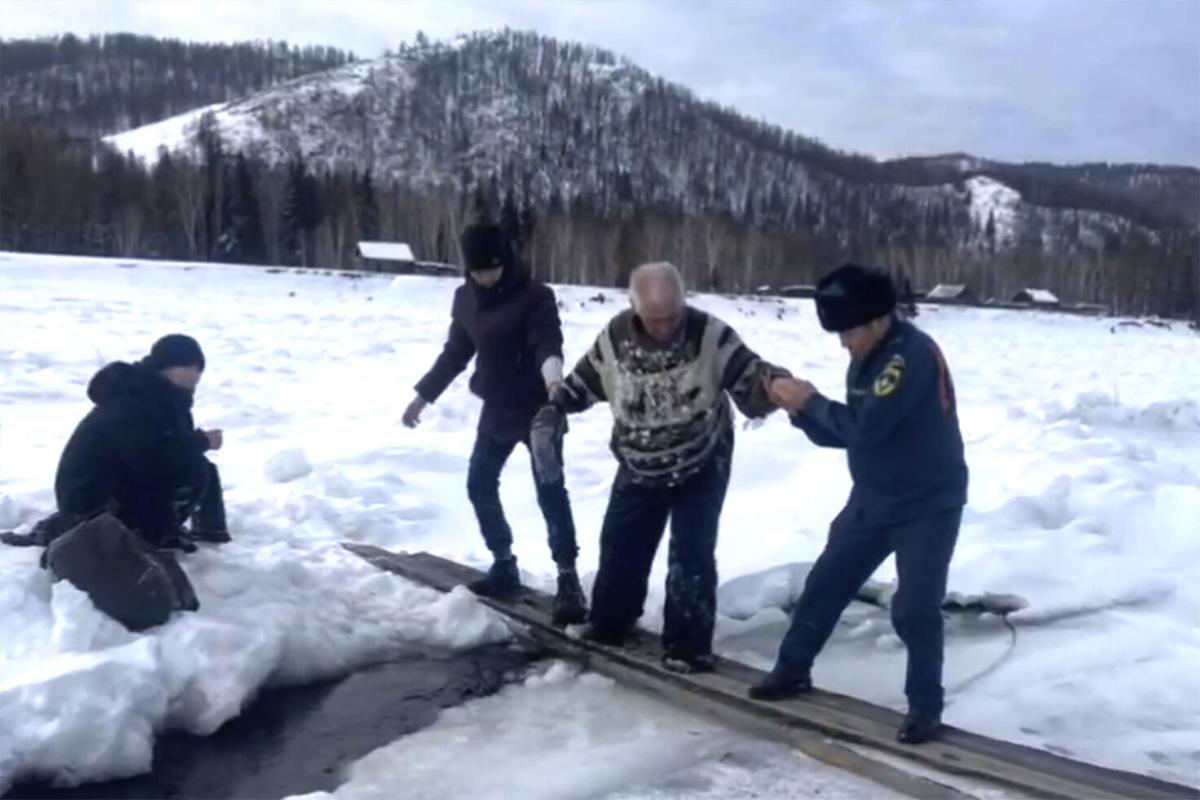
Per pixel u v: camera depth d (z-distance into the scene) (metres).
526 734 5.11
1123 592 6.61
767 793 4.57
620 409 5.60
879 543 5.02
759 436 9.60
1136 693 5.50
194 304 28.33
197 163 110.75
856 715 5.04
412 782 4.65
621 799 4.54
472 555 7.36
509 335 6.25
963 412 11.61
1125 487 8.21
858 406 4.82
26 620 5.14
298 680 5.58
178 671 5.02
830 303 4.79
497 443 6.43
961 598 6.53
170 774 4.67
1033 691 5.53
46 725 4.50
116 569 5.25
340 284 42.09
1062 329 53.88
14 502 7.05
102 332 19.19
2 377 13.05
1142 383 22.97
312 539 7.28
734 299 49.41
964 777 4.54
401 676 5.70
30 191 71.38
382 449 9.61
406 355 18.34
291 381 14.61
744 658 5.91
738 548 7.42
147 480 5.86
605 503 8.57
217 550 6.45
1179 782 4.68
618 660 5.68
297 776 4.69
